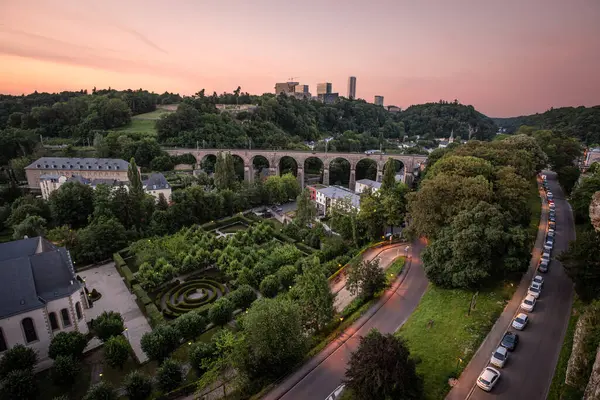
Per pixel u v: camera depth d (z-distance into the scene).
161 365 47.62
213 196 117.19
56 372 46.09
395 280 65.44
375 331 38.47
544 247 66.38
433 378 38.91
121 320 57.44
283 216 125.81
